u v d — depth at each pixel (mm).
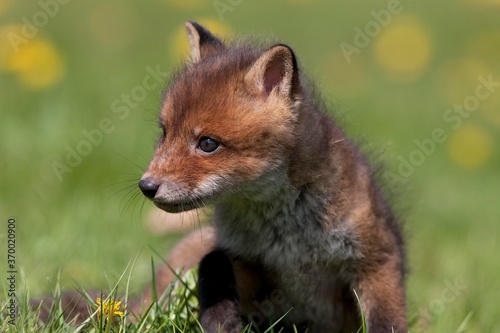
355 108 19906
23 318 8461
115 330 8414
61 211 14164
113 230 13797
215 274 9367
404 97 22047
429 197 16469
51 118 16859
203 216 11438
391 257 9688
